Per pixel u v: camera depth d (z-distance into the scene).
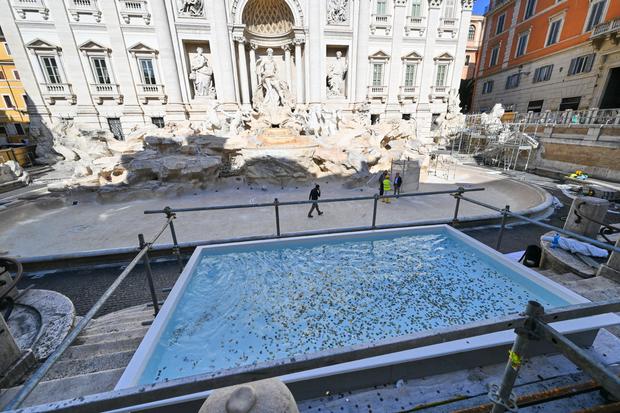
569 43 26.47
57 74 26.34
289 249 7.18
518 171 22.97
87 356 4.18
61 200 15.40
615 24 21.84
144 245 4.43
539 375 2.85
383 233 7.51
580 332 3.24
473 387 2.84
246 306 5.39
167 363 4.09
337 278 6.25
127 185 16.64
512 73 34.12
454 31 31.41
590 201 6.51
